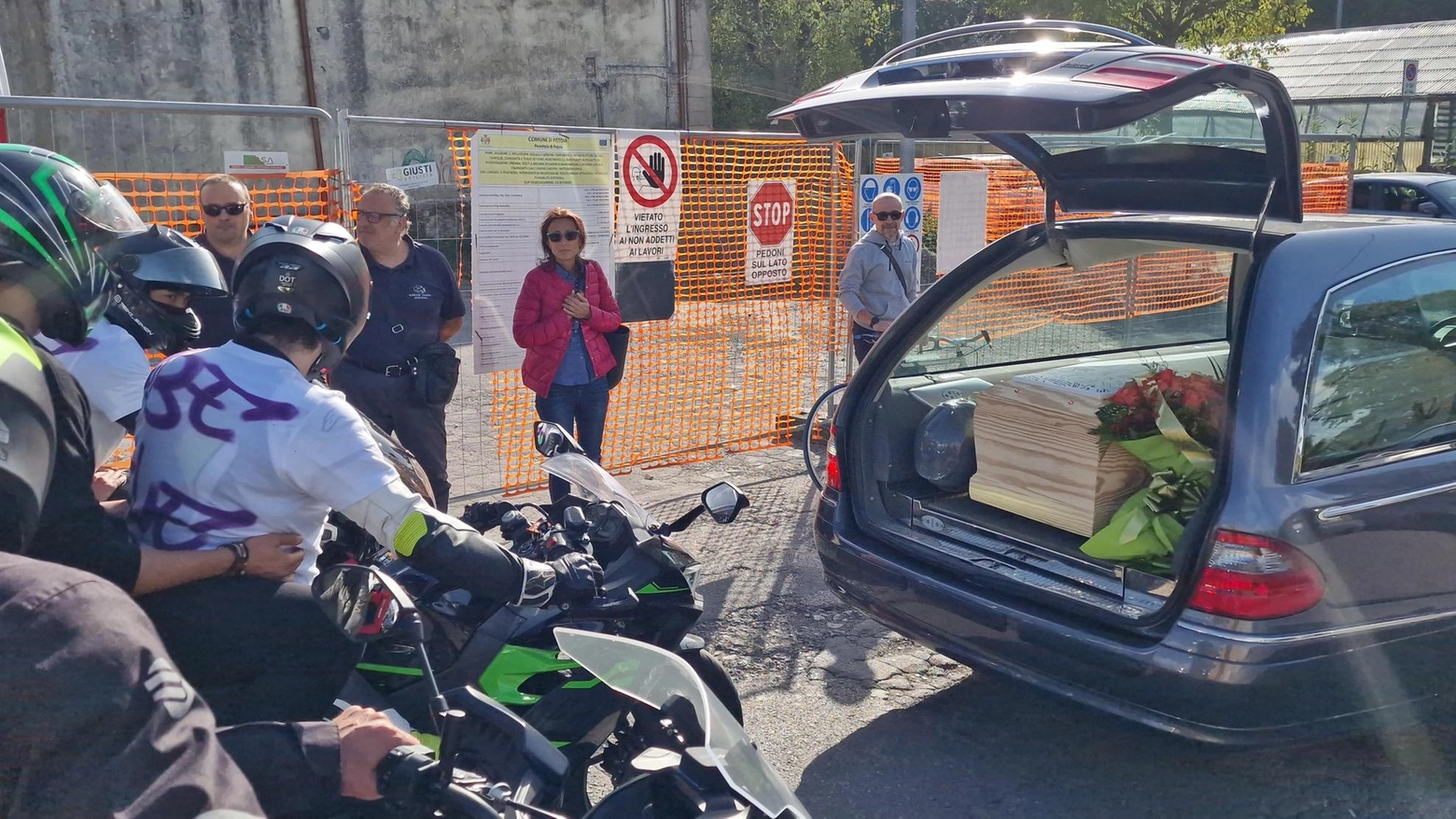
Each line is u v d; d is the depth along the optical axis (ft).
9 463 4.64
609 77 66.08
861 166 26.09
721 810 5.65
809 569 17.31
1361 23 160.56
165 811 3.59
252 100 55.88
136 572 6.10
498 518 10.05
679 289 26.30
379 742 5.34
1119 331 23.24
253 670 6.58
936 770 11.68
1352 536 9.92
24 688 3.47
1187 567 9.91
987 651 11.37
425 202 58.18
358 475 6.93
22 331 5.95
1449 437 10.83
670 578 9.55
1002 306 26.66
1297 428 9.87
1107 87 9.85
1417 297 10.93
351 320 7.32
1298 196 10.93
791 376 27.63
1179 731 10.03
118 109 15.23
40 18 50.72
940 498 13.53
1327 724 10.11
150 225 9.20
